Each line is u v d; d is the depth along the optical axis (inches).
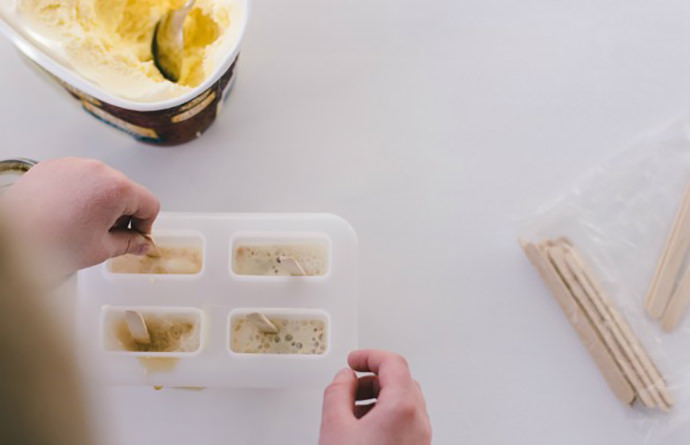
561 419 21.0
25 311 10.2
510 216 21.5
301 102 21.6
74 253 17.1
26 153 21.2
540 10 21.9
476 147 21.6
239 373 19.6
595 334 20.8
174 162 21.4
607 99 21.8
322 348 19.9
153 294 19.9
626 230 21.3
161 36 19.1
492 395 21.0
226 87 19.9
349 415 17.1
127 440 20.6
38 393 10.3
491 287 21.3
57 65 17.9
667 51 21.7
